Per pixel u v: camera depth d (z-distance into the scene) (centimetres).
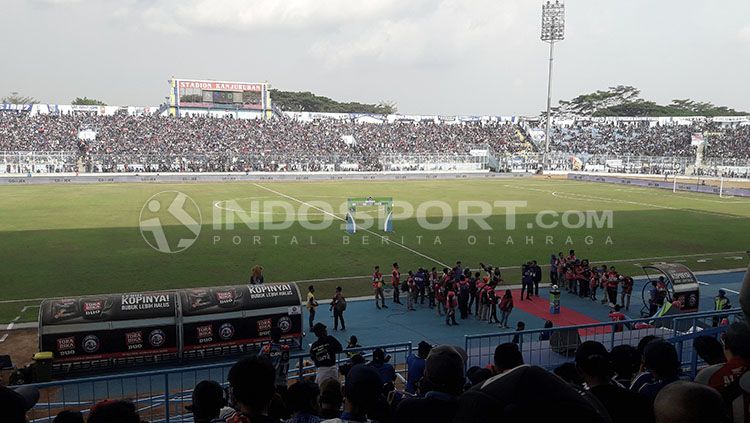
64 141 9312
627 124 12612
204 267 3100
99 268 3039
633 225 4656
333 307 2217
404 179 9175
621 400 484
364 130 11619
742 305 472
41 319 1711
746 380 443
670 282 2294
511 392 317
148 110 10850
